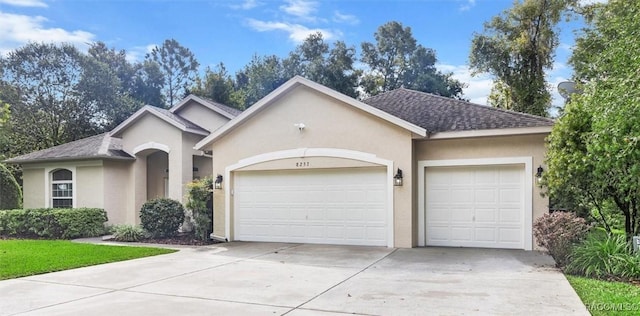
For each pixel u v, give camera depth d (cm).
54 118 3244
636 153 768
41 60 3183
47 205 1859
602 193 1003
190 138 1800
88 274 912
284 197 1409
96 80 3328
